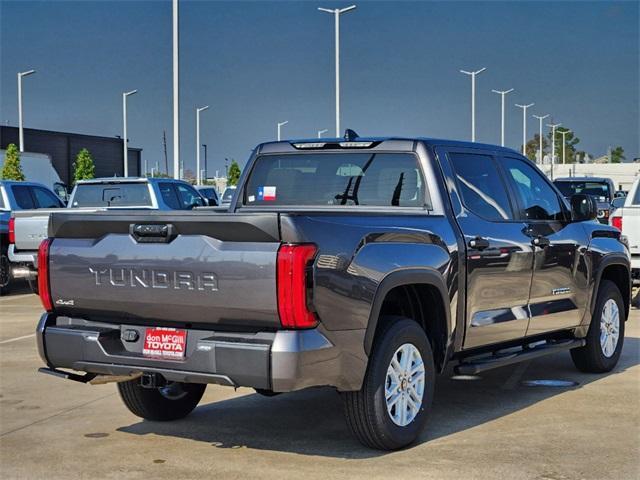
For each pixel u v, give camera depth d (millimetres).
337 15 37406
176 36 25984
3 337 11500
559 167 118688
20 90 51531
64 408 7586
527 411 7379
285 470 5832
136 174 95750
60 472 5844
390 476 5676
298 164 7629
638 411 7367
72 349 6117
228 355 5527
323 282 5492
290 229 5383
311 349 5445
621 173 117375
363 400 5992
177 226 5707
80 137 87562
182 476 5738
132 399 6867
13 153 35750
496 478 5637
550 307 7941
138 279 5836
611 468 5836
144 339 5938
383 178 7191
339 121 37594
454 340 6762
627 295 9367
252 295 5434
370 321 5840
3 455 6223
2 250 16969
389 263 6016
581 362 8836
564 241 8109
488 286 7094
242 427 6922
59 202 18984
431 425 6945
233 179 80750
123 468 5918
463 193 7129
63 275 6168
